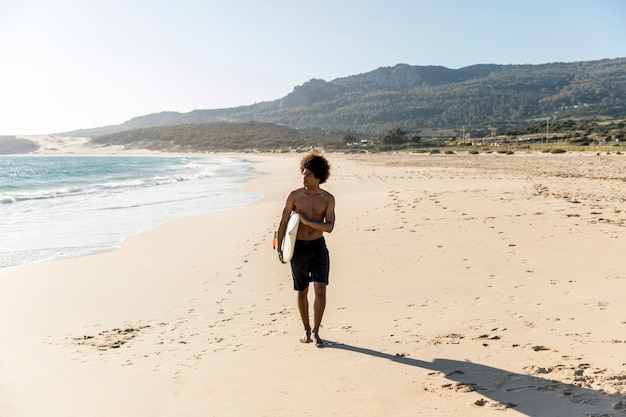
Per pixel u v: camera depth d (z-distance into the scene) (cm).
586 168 3444
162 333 563
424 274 736
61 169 6862
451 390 357
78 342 543
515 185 2022
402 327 514
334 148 16238
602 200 1402
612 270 686
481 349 434
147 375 434
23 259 1057
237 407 358
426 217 1209
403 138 15288
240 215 1588
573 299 573
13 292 786
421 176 3005
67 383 426
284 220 488
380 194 1814
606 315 505
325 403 353
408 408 335
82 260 1023
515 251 828
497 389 352
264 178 3959
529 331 473
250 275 821
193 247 1113
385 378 388
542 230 974
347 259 855
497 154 8131
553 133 13750
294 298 673
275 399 366
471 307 567
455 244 905
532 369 381
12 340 557
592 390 337
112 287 802
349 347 466
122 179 4284
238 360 455
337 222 1223
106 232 1385
